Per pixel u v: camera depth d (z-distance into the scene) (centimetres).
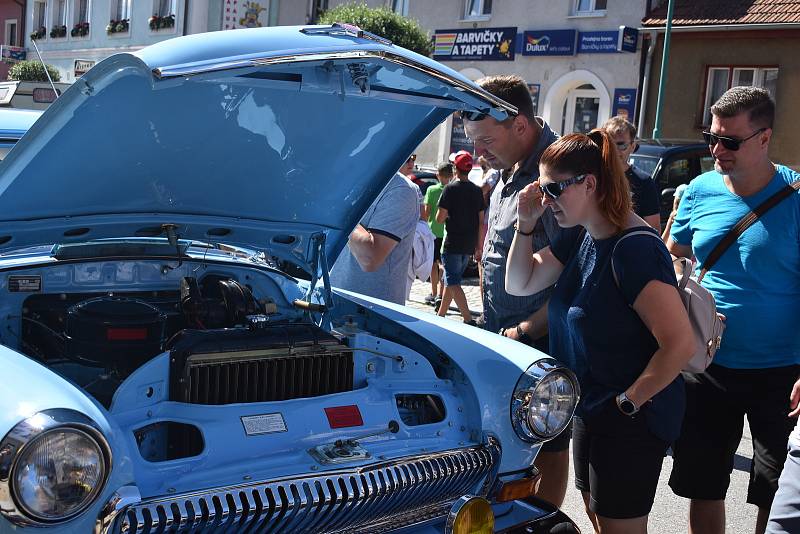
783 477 276
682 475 346
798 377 329
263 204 305
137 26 2539
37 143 237
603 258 274
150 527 202
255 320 267
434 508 261
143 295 310
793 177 332
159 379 238
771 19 1659
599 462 280
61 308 287
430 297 1025
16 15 3069
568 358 293
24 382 200
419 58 254
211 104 248
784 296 329
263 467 228
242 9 2355
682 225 361
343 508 231
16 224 271
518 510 278
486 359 285
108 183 267
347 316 331
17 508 184
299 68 240
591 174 267
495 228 359
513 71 2009
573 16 1895
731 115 325
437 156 2092
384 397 265
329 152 291
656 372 261
